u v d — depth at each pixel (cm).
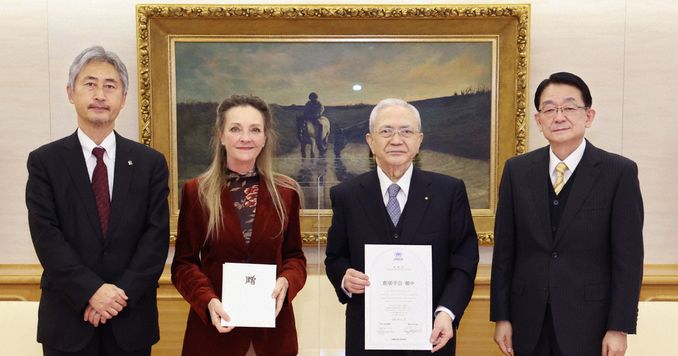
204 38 285
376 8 281
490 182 293
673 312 228
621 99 295
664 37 292
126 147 182
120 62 183
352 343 165
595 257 165
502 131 290
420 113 292
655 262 300
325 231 198
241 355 168
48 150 175
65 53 293
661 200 298
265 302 159
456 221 168
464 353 294
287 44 289
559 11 292
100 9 292
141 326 174
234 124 170
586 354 161
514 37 286
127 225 174
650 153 296
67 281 161
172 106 288
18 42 292
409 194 167
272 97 291
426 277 153
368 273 153
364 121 292
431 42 288
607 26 292
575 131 168
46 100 295
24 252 300
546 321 168
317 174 208
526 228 172
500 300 178
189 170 292
